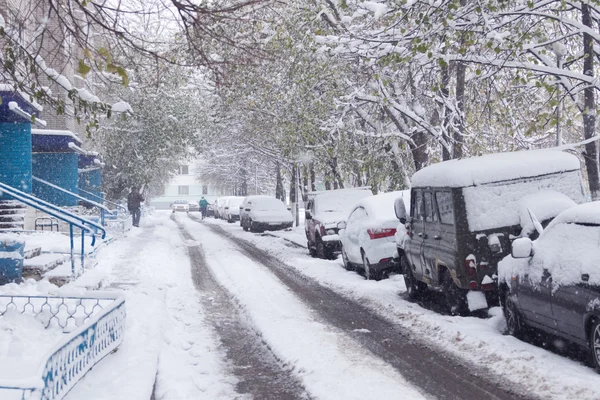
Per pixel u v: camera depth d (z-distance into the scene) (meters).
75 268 13.62
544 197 9.49
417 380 6.80
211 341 9.21
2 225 18.95
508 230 9.42
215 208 61.56
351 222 16.12
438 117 20.06
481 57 13.34
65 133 24.61
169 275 16.47
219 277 16.42
